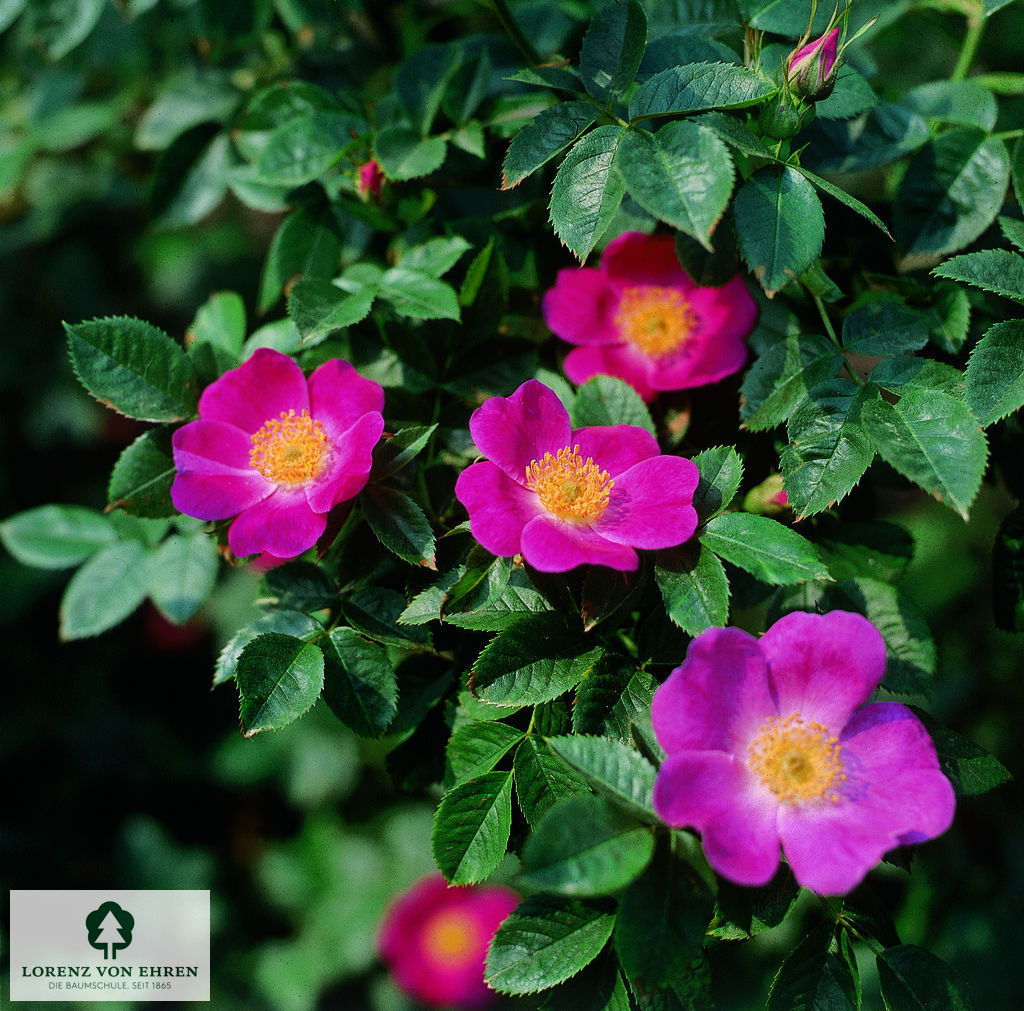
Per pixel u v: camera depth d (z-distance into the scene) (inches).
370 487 14.2
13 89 24.6
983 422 13.8
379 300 15.8
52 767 30.0
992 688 25.5
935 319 15.3
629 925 12.4
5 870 28.5
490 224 16.4
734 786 13.1
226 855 30.5
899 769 13.2
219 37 18.9
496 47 17.7
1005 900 25.5
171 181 19.1
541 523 13.7
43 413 29.4
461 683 14.8
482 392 15.7
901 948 13.6
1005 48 20.3
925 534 27.1
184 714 31.0
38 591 29.3
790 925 22.5
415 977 26.3
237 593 29.0
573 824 12.5
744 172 14.6
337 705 14.0
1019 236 14.9
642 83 14.8
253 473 14.9
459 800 13.6
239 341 16.3
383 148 16.4
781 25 15.6
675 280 15.8
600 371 15.9
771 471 15.4
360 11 19.0
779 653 13.4
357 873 29.2
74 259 28.5
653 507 13.8
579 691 13.5
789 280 13.6
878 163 15.7
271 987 28.4
